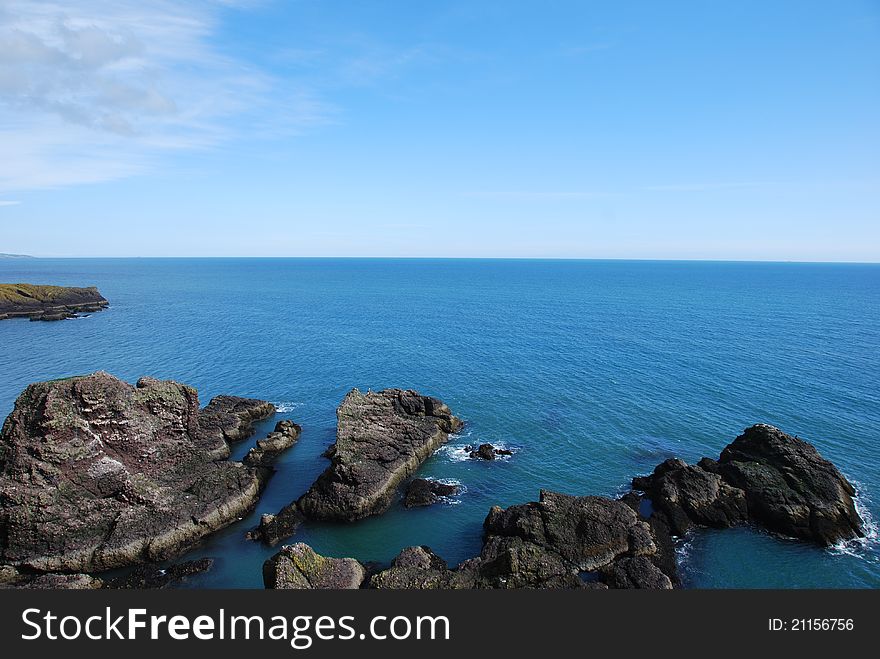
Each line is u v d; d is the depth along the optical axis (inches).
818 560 1505.9
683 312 6747.1
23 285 6250.0
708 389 3011.8
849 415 2564.0
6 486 1504.7
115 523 1581.0
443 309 7027.6
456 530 1695.4
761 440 1895.9
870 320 5974.4
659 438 2333.9
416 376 3339.1
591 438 2347.4
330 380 3267.7
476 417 2608.3
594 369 3496.6
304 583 1280.8
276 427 2385.6
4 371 3405.5
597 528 1496.1
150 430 1836.9
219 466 1923.0
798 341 4530.0
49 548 1502.2
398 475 1952.5
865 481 1905.8
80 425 1636.3
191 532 1631.4
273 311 6628.9
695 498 1715.1
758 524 1676.9
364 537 1664.6
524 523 1528.1
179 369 3494.1
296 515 1760.6
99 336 4638.3
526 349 4173.2
